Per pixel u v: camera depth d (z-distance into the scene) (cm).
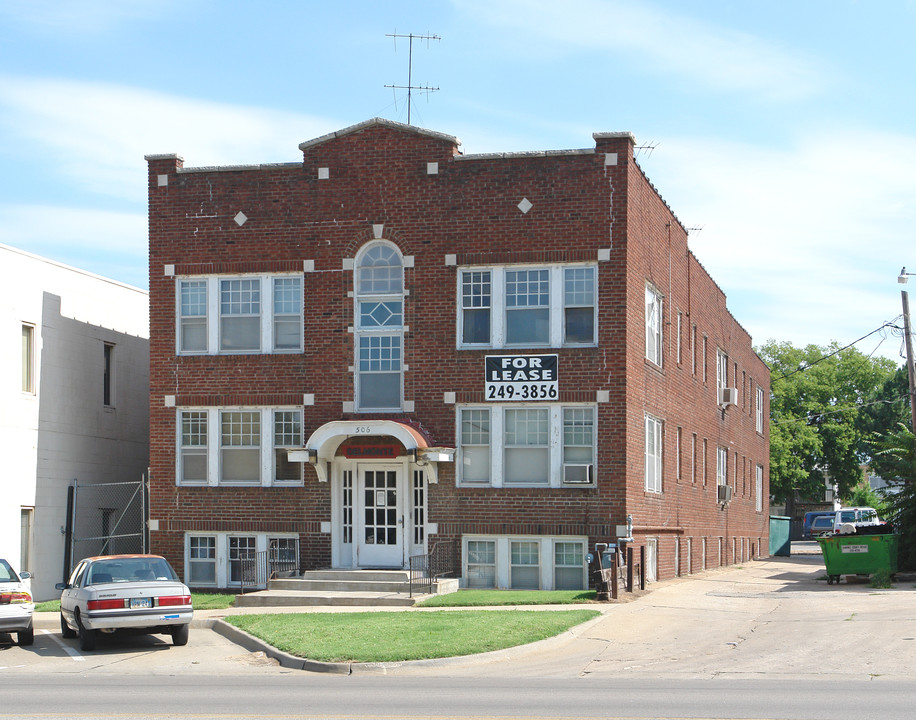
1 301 2919
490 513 2673
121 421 3428
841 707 1256
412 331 2745
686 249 3475
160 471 2877
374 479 2770
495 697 1388
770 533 5662
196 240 2883
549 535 2642
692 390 3547
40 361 3072
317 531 2773
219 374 2853
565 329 2673
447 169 2755
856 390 8488
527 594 2486
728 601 2422
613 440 2620
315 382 2800
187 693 1466
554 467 2647
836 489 8688
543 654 1795
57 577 3095
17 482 2958
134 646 2002
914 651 1692
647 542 2883
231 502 2830
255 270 2842
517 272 2709
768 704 1288
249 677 1641
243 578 2806
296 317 2838
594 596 2430
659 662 1697
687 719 1198
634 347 2711
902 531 3188
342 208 2809
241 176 2872
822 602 2362
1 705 1369
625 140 2658
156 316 2895
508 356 2684
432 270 2744
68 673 1719
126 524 3400
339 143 2820
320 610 2369
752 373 5200
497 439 2686
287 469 2819
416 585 2541
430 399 2723
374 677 1619
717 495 4025
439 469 2708
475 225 2727
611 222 2655
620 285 2639
